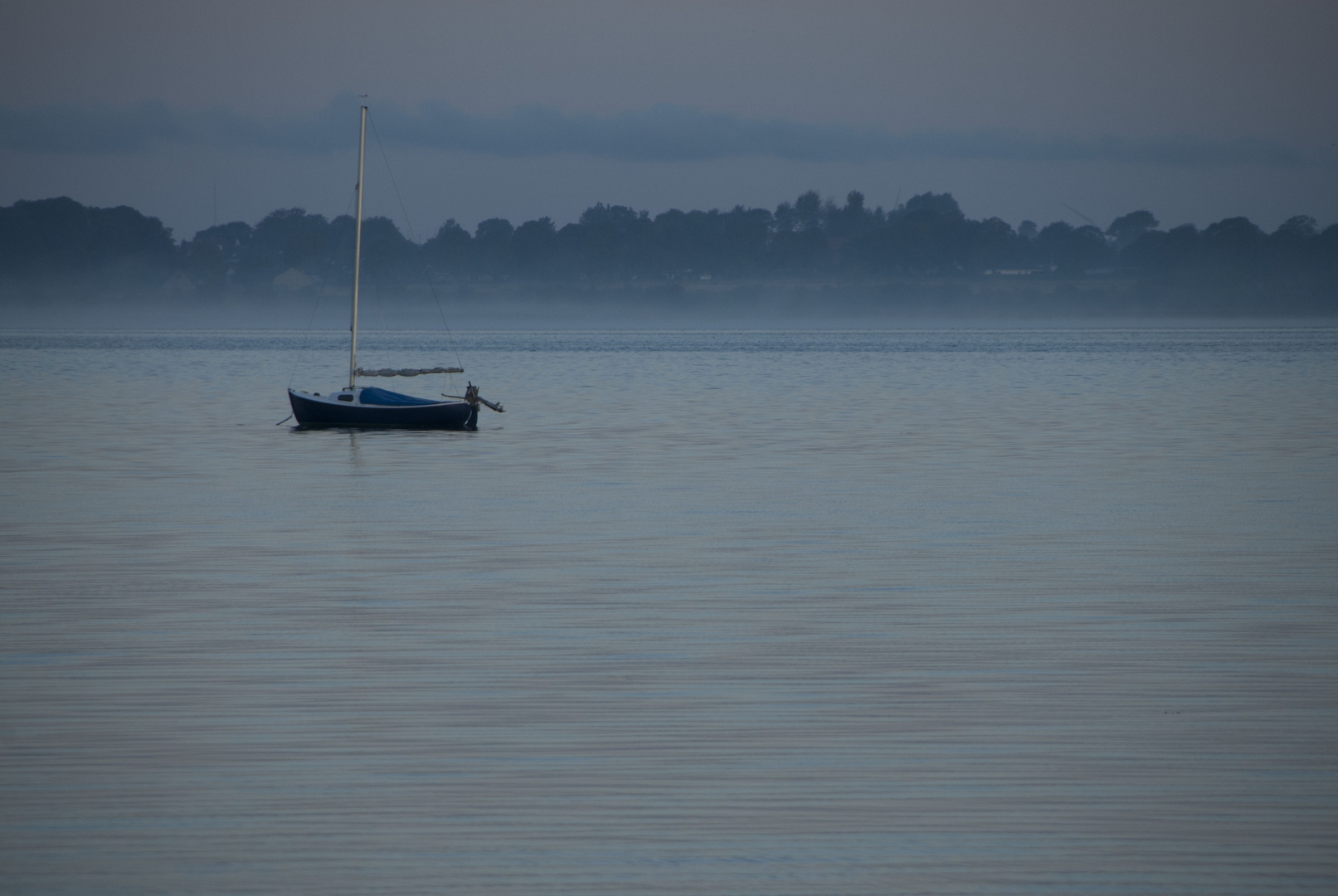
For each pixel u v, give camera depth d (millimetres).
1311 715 52219
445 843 40406
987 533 94188
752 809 42969
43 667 58906
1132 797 43906
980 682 56750
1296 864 39031
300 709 53000
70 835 40812
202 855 39562
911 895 37188
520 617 68500
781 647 62531
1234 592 74500
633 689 55750
